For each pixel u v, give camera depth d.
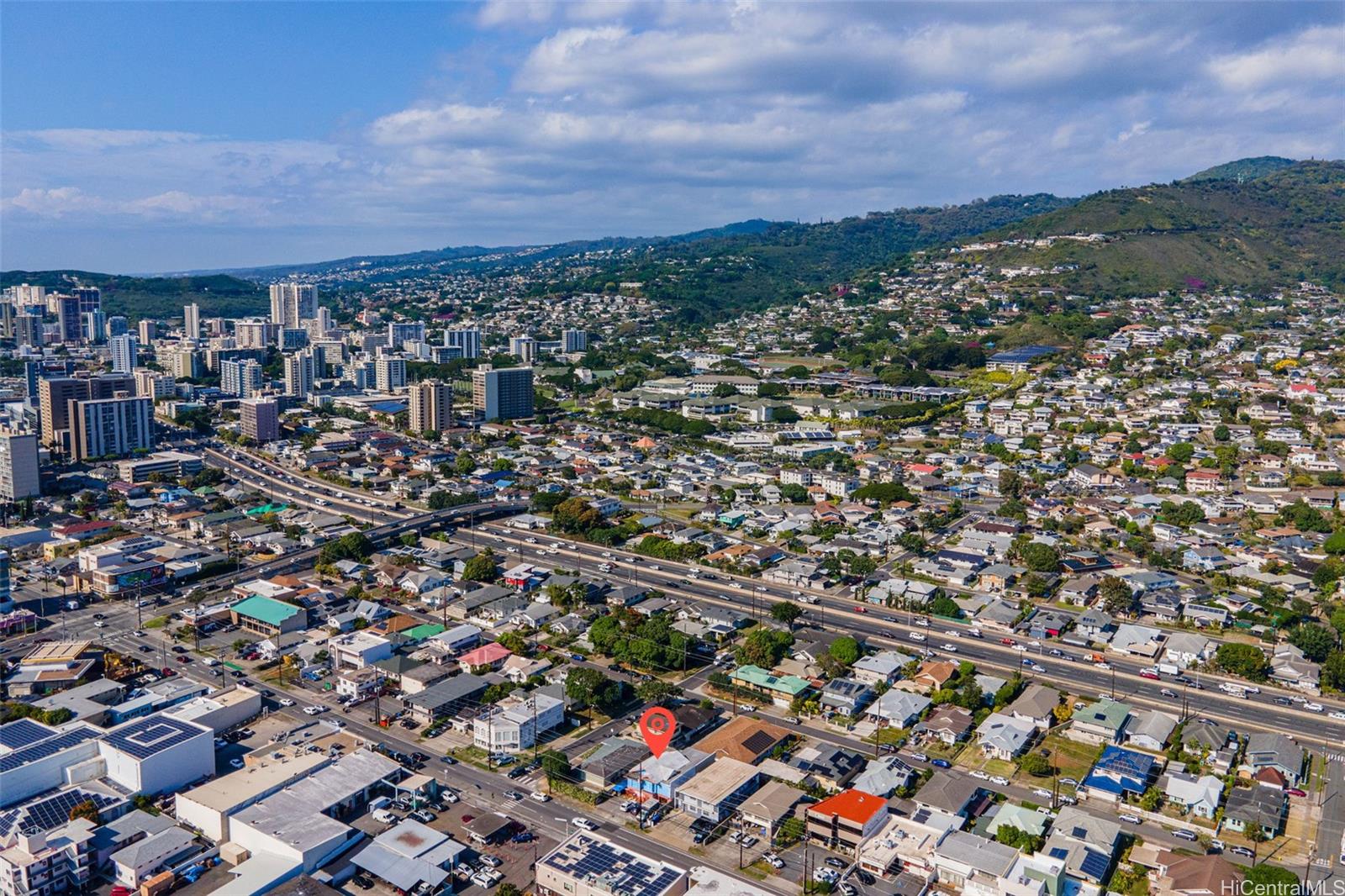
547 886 178.75
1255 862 189.88
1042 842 193.00
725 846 196.50
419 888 178.12
